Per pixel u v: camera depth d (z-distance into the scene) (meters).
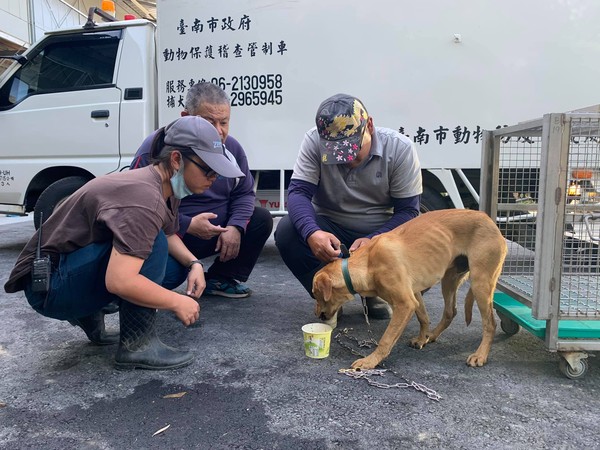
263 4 4.09
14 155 4.70
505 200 3.15
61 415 1.80
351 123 2.36
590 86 3.79
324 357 2.34
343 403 1.89
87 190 1.92
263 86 4.18
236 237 3.07
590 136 2.32
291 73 4.12
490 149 2.71
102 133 4.46
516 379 2.11
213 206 3.15
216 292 3.44
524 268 2.84
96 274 1.98
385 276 2.25
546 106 3.84
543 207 1.99
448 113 3.94
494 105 3.89
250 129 4.25
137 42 4.39
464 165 3.97
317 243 2.53
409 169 2.74
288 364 2.27
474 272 2.29
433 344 2.54
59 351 2.43
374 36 3.97
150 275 2.07
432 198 4.17
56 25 13.37
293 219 2.72
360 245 2.58
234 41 4.17
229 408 1.85
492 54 3.85
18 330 2.73
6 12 11.45
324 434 1.67
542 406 1.86
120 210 1.85
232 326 2.82
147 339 2.21
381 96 4.01
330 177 2.79
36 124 4.62
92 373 2.17
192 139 1.92
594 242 2.47
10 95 4.73
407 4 3.90
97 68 4.52
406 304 2.22
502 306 2.51
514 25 3.80
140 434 1.68
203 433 1.68
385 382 2.07
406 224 2.45
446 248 2.32
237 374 2.16
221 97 2.84
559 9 3.76
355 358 2.35
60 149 4.59
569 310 2.12
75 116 4.52
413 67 3.95
